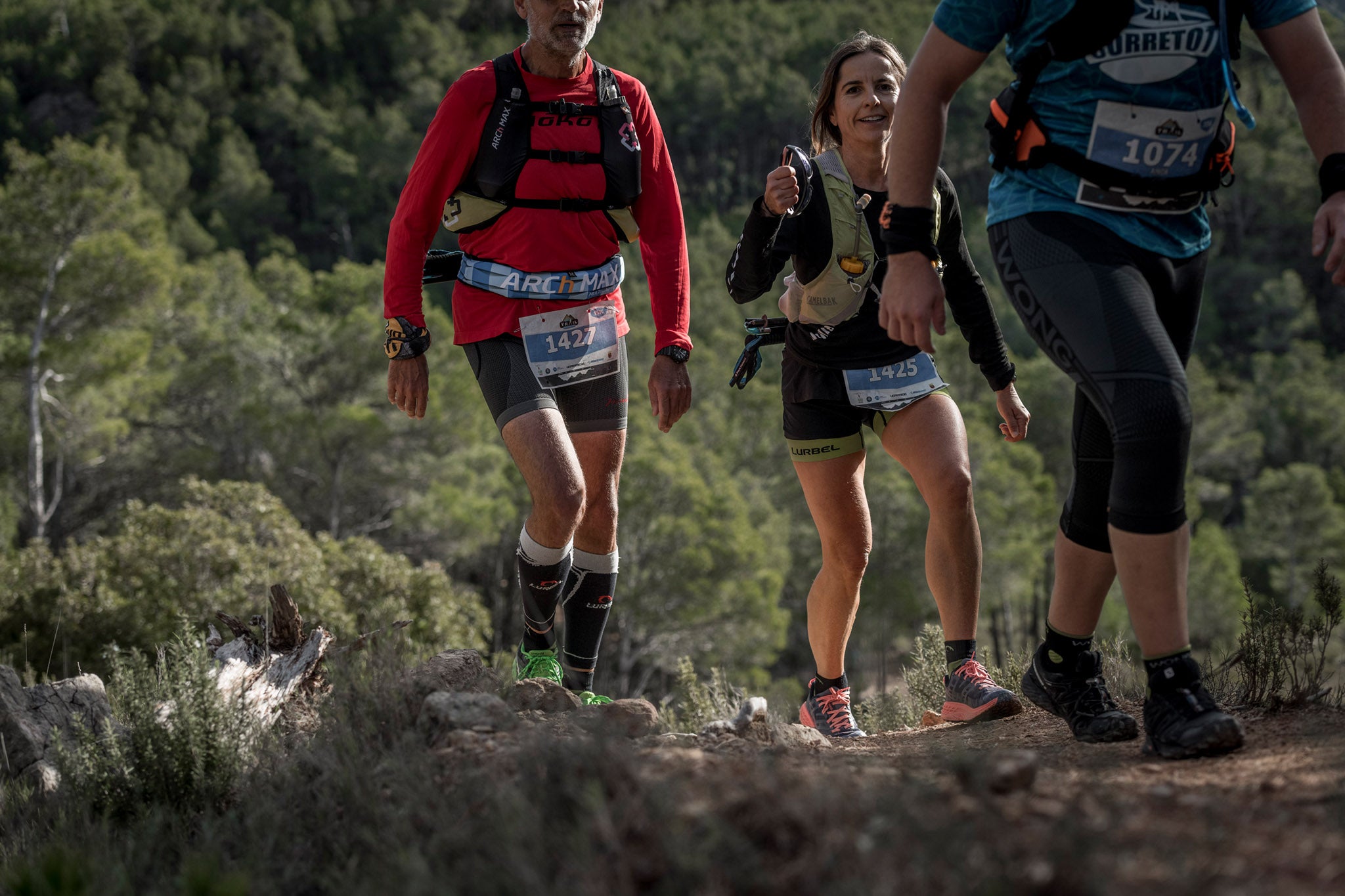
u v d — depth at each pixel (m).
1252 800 1.73
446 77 138.12
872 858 1.41
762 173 129.38
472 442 29.25
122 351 26.19
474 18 162.12
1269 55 2.31
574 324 3.29
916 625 29.67
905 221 2.29
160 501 29.67
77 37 118.62
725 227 104.50
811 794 1.61
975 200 98.50
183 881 1.75
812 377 3.59
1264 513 51.78
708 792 1.68
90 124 107.56
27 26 120.56
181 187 95.00
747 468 35.88
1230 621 35.59
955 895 1.32
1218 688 3.11
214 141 110.44
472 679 2.89
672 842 1.49
